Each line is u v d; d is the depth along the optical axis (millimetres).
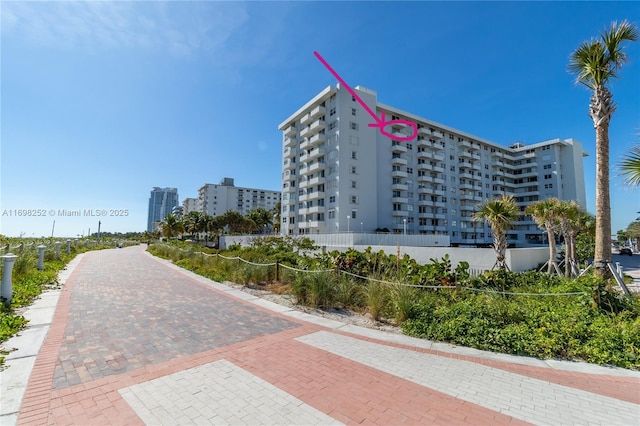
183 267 16516
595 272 8883
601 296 6320
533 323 5625
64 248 24094
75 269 14914
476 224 57438
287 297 9078
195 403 3344
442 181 53281
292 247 21234
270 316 7074
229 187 117750
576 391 3766
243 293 9680
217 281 11875
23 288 8578
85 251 29578
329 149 43938
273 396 3514
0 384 3633
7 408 3145
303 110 48656
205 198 113312
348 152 42312
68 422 2955
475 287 8289
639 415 3232
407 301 6586
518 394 3664
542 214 14328
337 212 41125
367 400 3463
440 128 55125
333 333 5934
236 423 2988
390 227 46969
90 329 5828
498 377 4129
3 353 4551
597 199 9133
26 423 2912
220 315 7062
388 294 7254
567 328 5277
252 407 3279
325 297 7938
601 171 9117
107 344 5078
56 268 13820
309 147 47750
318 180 44062
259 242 25203
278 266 11133
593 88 9586
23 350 4695
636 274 19125
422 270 9070
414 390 3719
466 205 57000
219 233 80875
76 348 4867
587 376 4238
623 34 8797
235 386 3744
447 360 4691
